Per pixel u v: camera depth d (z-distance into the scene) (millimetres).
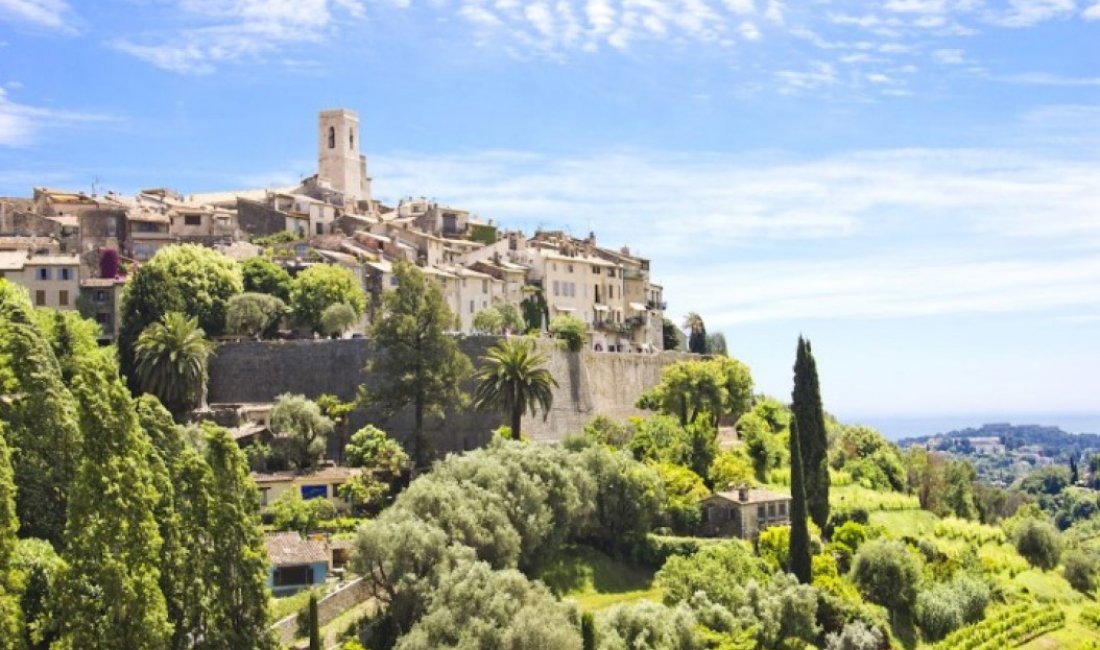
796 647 128625
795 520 142500
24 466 92375
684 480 156125
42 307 174125
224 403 168875
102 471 81500
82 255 199875
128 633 79500
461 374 156250
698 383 183750
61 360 134125
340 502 140875
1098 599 189500
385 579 108125
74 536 80188
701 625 123500
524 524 125438
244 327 181375
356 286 198125
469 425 166375
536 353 178375
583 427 181125
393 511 114625
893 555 152125
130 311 172500
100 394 83000
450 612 101500
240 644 88438
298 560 116500
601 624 112688
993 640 149625
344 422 159375
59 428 94500
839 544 160000
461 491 120938
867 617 139625
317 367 170000
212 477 91375
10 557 78438
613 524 143500
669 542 143625
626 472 145875
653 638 113562
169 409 155125
